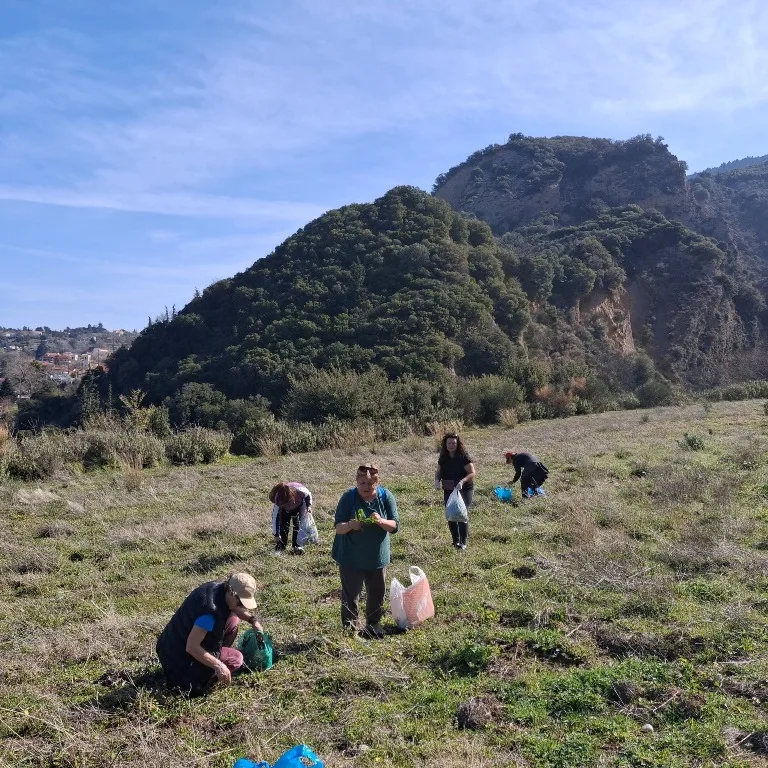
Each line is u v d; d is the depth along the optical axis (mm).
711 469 12117
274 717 4031
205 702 4297
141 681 4672
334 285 45500
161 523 10141
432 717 3947
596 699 4008
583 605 5641
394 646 4977
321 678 4504
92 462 17734
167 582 7250
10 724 4125
